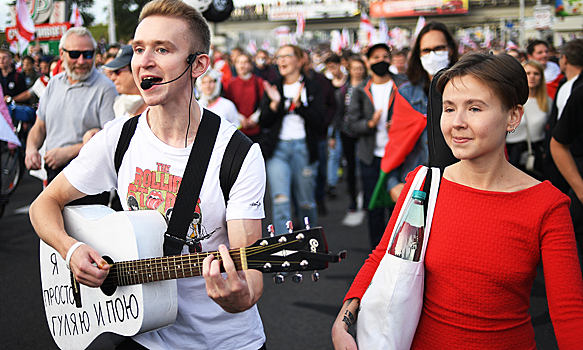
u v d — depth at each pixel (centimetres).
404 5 5109
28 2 1314
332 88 713
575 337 130
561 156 329
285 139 470
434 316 149
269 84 471
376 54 470
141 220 168
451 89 142
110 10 1830
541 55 657
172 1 164
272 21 5434
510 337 143
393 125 365
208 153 166
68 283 195
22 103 905
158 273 162
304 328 346
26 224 597
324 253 142
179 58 162
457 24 5025
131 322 168
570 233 138
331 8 5325
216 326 171
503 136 142
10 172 686
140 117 179
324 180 649
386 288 149
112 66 346
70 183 185
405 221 151
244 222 163
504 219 141
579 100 313
